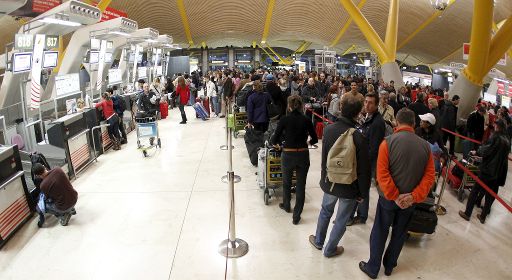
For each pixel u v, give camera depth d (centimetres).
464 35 2833
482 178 459
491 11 1060
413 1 2539
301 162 429
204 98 1330
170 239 419
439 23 2747
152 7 2358
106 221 467
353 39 3088
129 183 610
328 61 2336
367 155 325
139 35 1188
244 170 675
